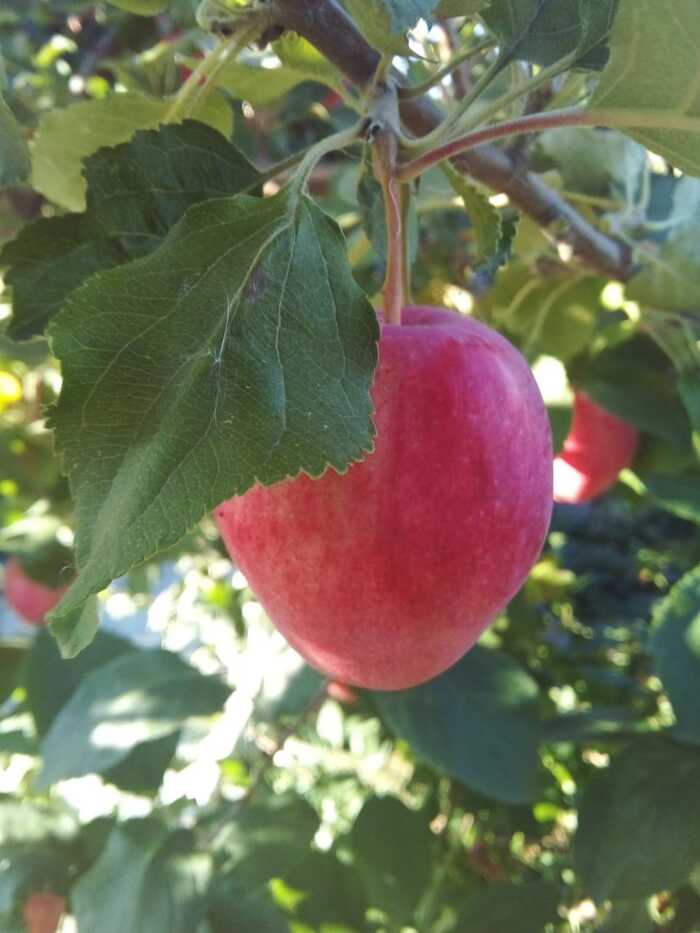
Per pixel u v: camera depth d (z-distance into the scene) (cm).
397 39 11
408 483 11
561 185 24
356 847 23
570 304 25
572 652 37
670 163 12
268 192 18
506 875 29
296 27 13
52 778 21
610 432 27
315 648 13
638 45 11
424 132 14
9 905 21
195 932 19
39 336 13
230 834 21
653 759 20
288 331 10
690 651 20
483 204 14
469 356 12
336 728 34
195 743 25
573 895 23
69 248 13
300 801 22
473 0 12
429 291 27
